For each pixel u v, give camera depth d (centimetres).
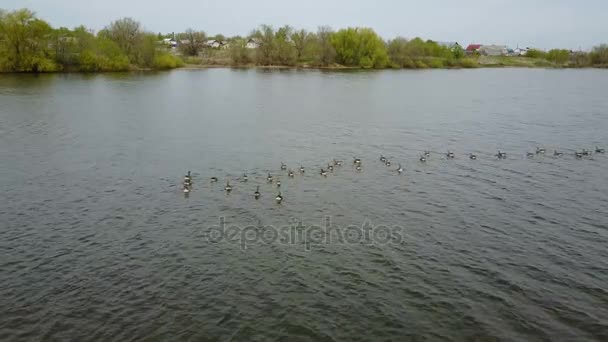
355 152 6406
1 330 2616
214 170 5469
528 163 5966
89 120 8169
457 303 2927
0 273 3173
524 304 2927
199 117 8725
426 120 8850
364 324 2727
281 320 2748
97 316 2752
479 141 7150
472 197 4722
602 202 4609
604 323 2753
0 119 8025
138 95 11419
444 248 3628
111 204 4397
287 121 8506
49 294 2950
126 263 3334
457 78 18300
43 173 5253
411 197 4703
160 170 5438
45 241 3647
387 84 15400
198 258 3419
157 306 2855
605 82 16800
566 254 3562
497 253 3562
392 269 3309
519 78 18575
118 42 18525
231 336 2612
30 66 15725
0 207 4278
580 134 7656
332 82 15662
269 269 3284
